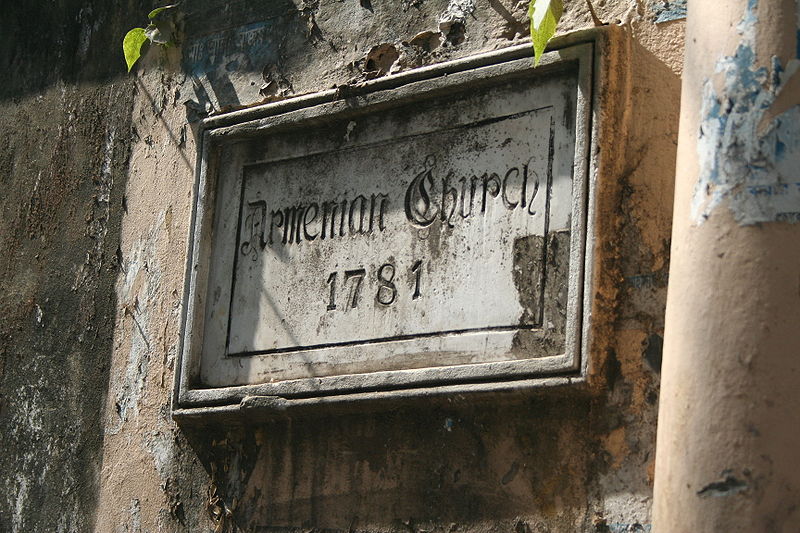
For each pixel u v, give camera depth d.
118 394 6.20
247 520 5.52
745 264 4.00
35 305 6.70
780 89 4.12
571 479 4.71
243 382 5.59
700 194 4.16
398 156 5.42
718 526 3.85
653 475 4.54
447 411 5.07
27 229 6.90
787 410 3.86
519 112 5.12
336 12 5.97
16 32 7.37
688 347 4.04
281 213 5.72
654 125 4.88
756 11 4.20
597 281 4.74
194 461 5.78
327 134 5.67
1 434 6.59
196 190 5.97
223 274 5.82
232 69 6.25
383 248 5.34
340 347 5.33
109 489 6.08
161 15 6.57
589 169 4.85
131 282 6.35
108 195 6.60
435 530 4.96
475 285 5.04
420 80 5.38
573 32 5.01
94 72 6.91
